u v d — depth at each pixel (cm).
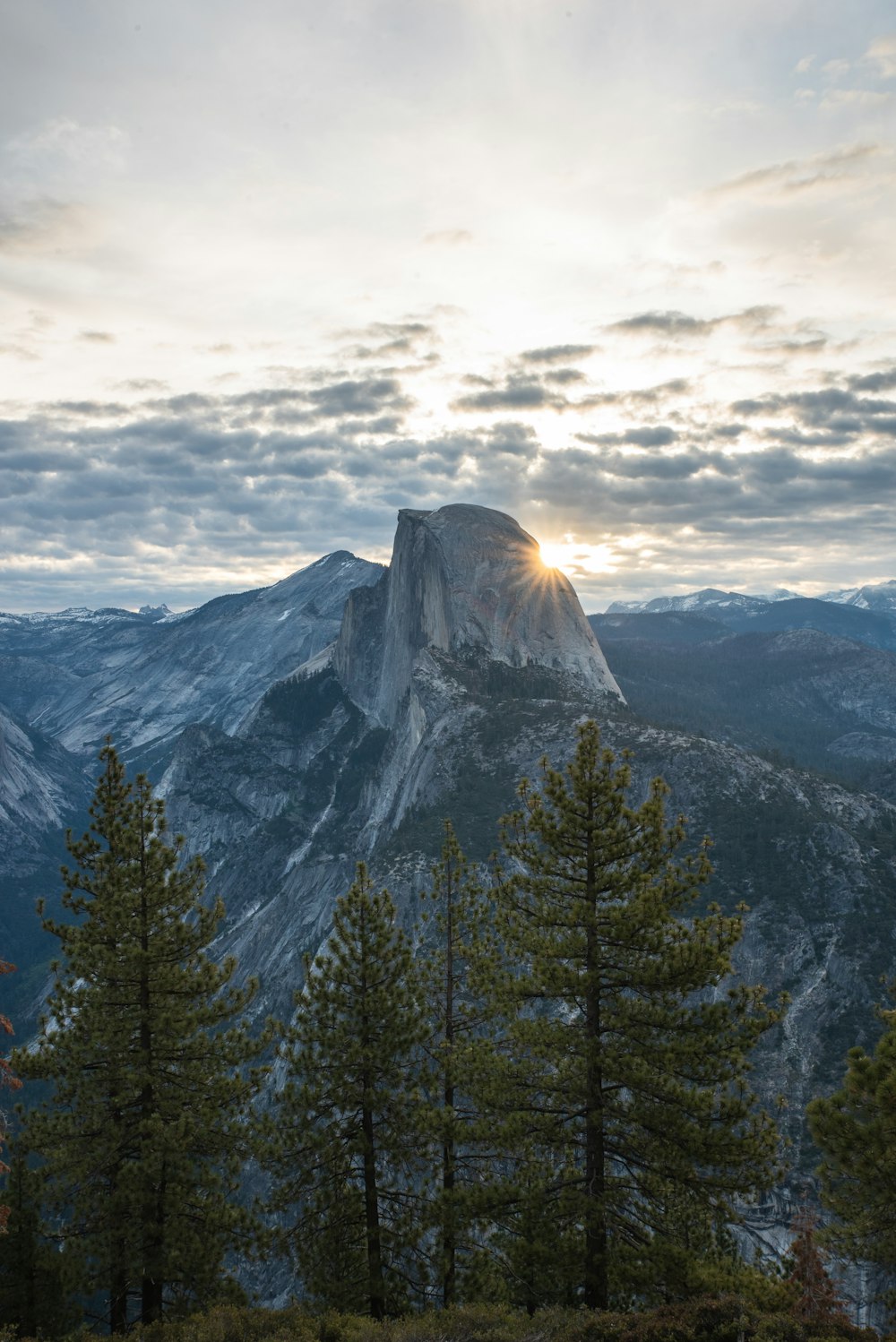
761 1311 1691
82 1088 2338
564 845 2209
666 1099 2056
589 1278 2031
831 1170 1662
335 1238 2370
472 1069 2247
